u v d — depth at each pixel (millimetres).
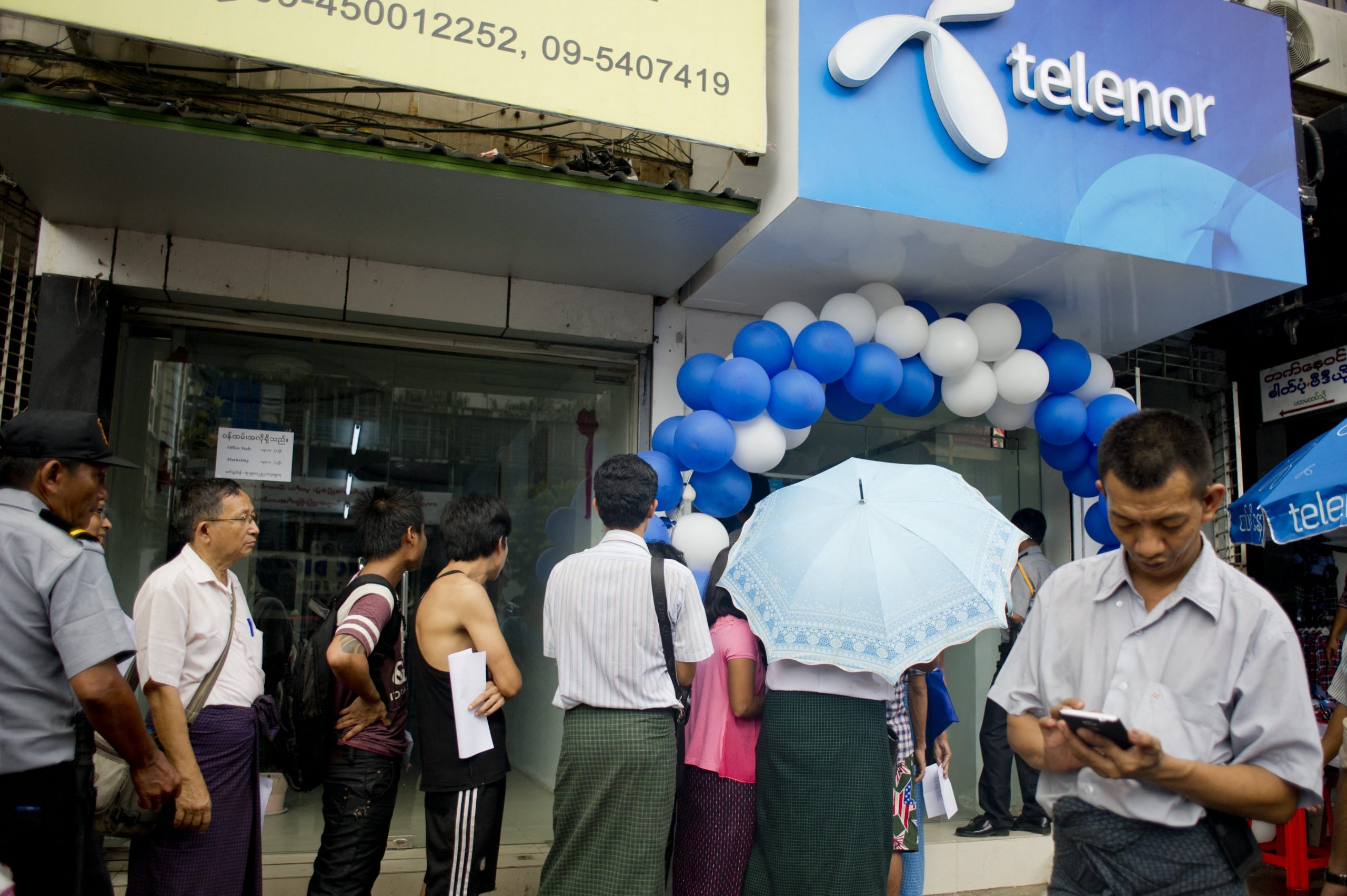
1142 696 1759
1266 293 4320
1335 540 5277
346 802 2844
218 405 4070
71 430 2230
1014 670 2041
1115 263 3947
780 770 2881
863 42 3477
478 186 3266
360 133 3746
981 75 3641
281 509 4090
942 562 2777
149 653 2525
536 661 4387
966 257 3896
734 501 3787
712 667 3184
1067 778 1866
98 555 2182
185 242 3775
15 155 3064
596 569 2898
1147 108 3979
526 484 4465
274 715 2855
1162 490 1652
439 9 3078
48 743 2070
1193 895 1712
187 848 2533
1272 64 4309
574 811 2787
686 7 3404
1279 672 1654
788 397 3613
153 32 2764
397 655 3004
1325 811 4953
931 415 5230
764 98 3473
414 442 4316
